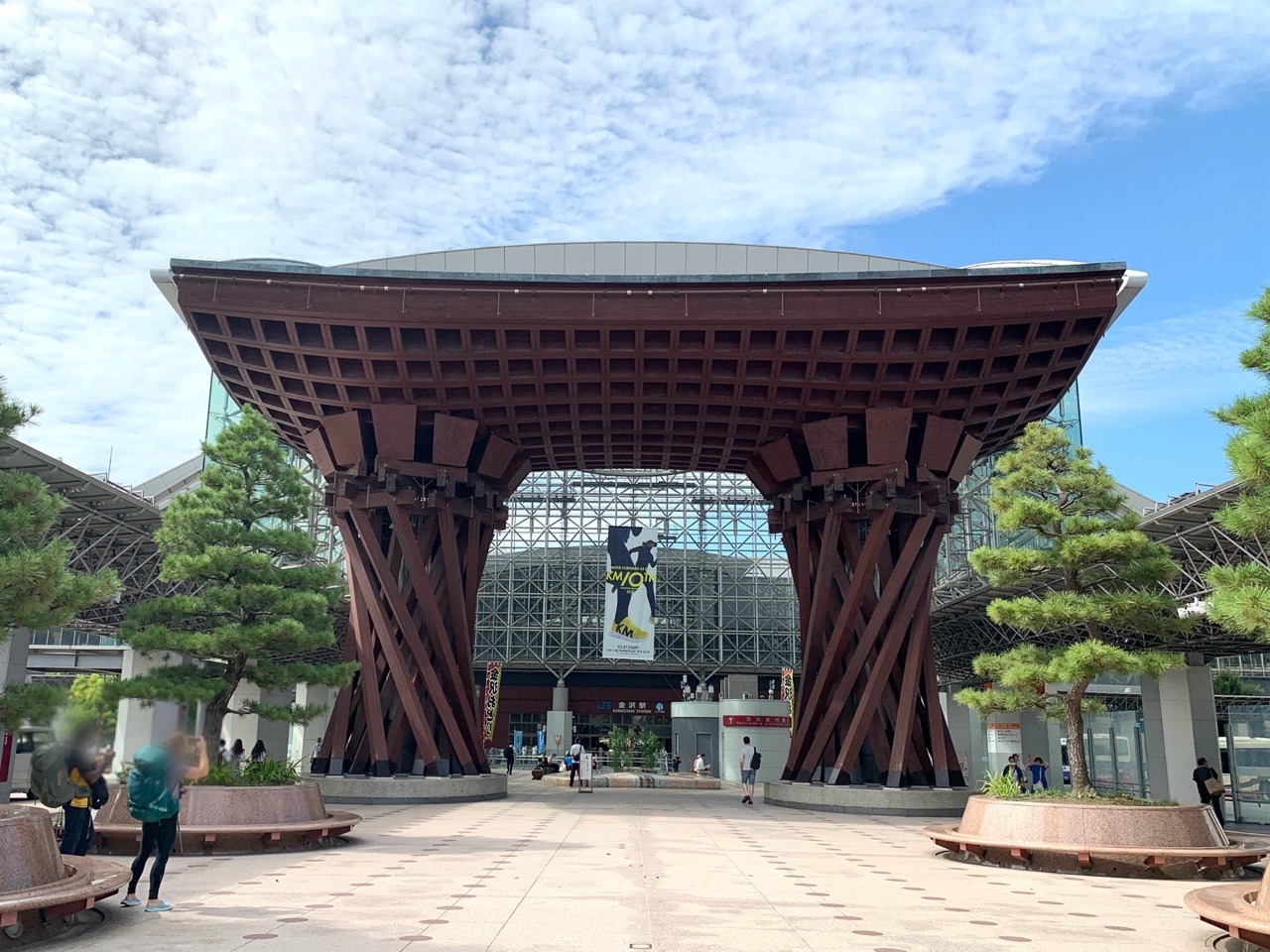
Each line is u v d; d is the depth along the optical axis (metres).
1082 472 20.42
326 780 28.59
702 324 26.36
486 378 28.47
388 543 31.23
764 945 9.46
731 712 50.22
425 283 26.38
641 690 84.19
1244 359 13.23
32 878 10.12
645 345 27.41
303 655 55.94
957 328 26.48
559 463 37.09
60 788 13.58
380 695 30.06
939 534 29.27
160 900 11.07
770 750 49.62
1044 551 20.06
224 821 16.70
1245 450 12.10
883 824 24.56
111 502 32.12
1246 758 31.48
